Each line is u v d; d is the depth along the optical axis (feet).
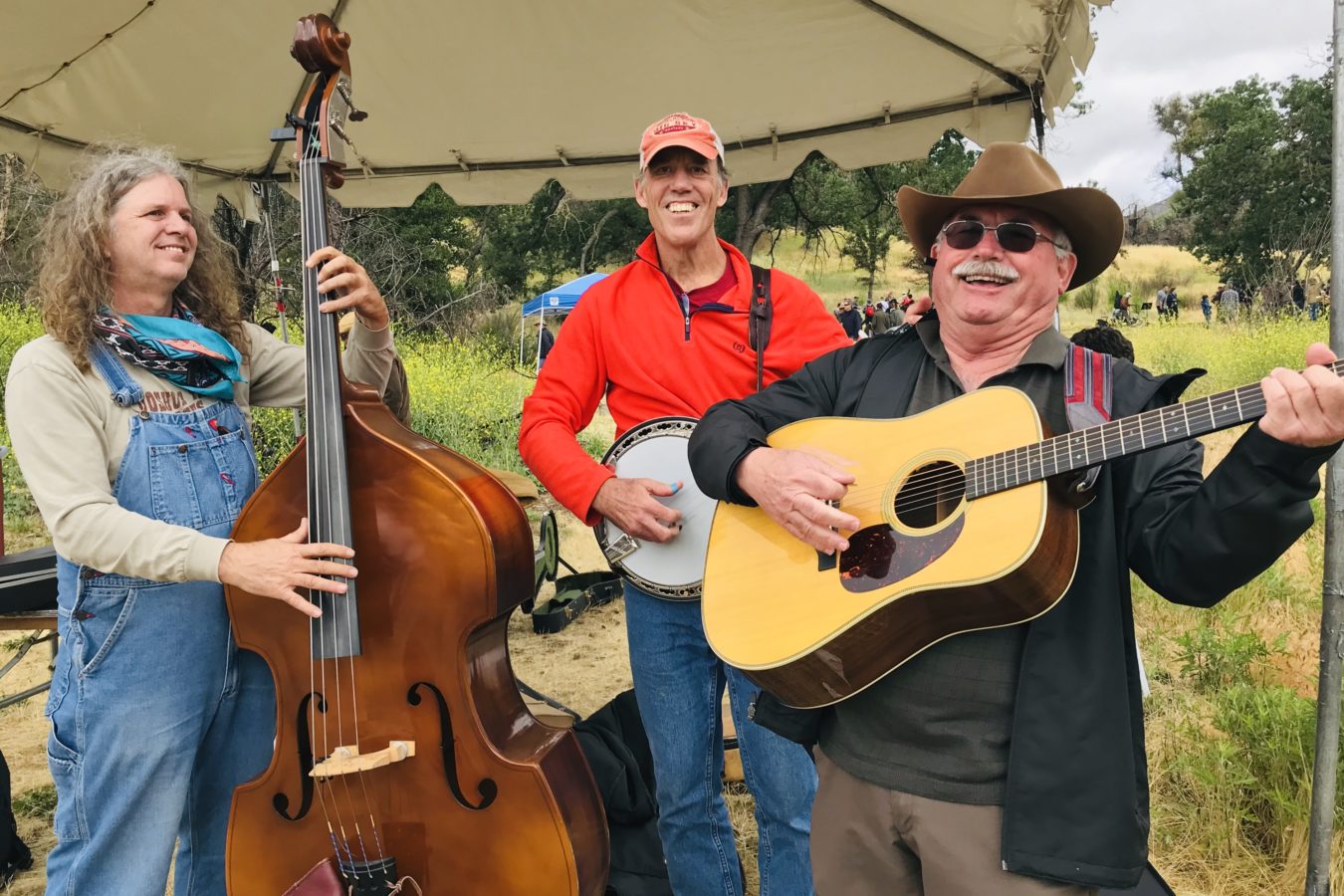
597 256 83.51
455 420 33.91
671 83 15.30
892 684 5.39
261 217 19.79
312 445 6.63
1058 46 11.77
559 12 13.73
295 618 6.79
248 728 7.44
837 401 6.49
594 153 17.85
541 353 47.93
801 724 5.88
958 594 4.90
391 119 16.56
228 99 15.69
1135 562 5.03
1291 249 103.40
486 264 83.30
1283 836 9.70
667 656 7.86
